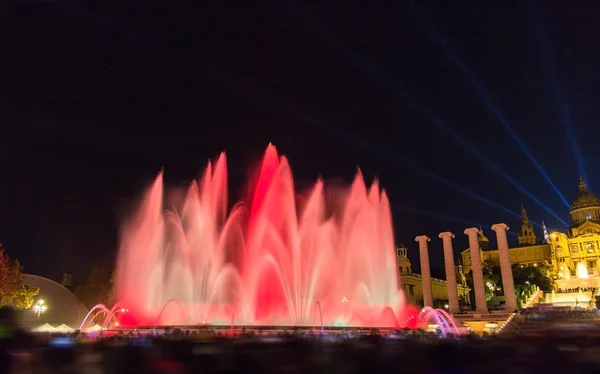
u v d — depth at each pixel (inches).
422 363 620.1
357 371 607.2
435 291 5305.1
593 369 600.7
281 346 671.1
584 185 7214.6
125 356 628.1
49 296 3166.8
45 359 623.8
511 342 681.0
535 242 7544.3
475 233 3444.9
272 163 2241.6
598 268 6250.0
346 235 2427.4
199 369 606.5
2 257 2600.9
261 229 2165.4
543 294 5064.0
